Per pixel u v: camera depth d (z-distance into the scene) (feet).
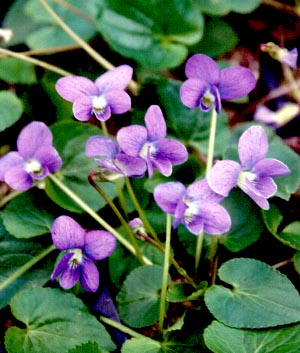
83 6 1.33
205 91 1.07
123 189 1.19
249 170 1.02
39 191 1.18
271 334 1.03
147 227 1.10
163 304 1.06
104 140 1.03
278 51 1.17
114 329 1.10
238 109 1.30
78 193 1.18
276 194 1.14
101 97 1.05
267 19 1.37
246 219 1.14
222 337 1.03
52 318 1.07
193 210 1.01
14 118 1.21
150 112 1.00
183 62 1.32
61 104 1.26
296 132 1.29
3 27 1.33
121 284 1.13
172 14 1.27
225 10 1.31
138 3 1.27
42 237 1.16
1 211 1.18
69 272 1.04
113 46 1.26
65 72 1.29
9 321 1.13
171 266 1.16
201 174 1.20
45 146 1.07
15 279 1.13
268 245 1.18
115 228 1.18
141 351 1.04
